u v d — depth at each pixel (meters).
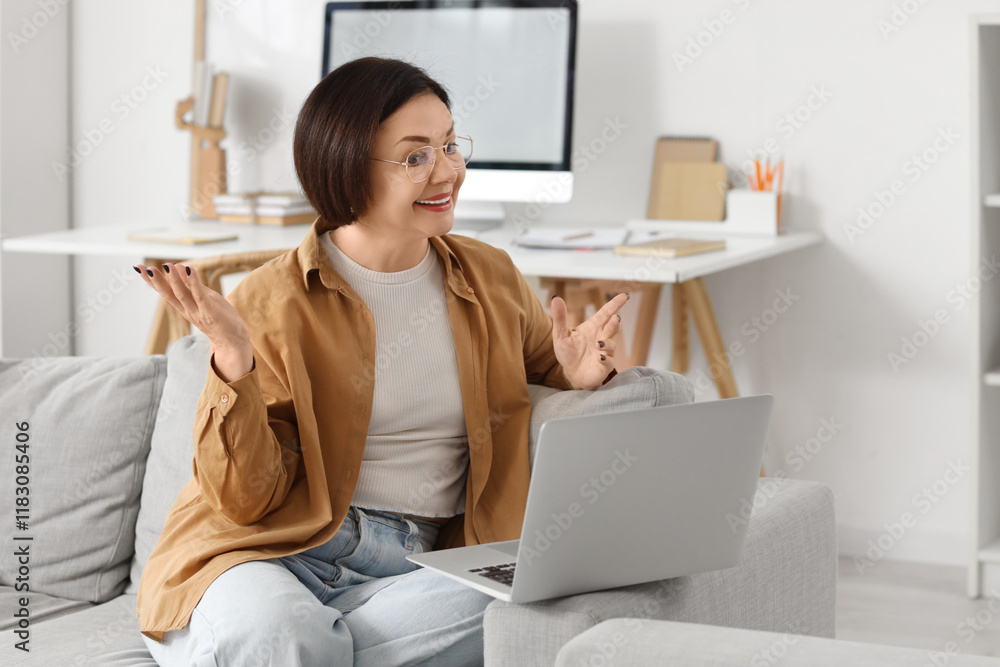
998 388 2.56
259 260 2.17
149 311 3.63
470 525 1.53
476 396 1.56
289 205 3.11
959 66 2.60
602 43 2.95
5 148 3.45
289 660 1.20
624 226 2.91
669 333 2.95
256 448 1.34
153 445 1.71
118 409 1.73
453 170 1.48
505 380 1.59
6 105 3.44
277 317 1.45
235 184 3.40
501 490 1.56
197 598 1.29
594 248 2.48
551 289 2.52
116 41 3.53
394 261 1.53
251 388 1.32
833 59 2.71
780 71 2.77
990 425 2.51
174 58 3.47
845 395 2.81
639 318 2.82
